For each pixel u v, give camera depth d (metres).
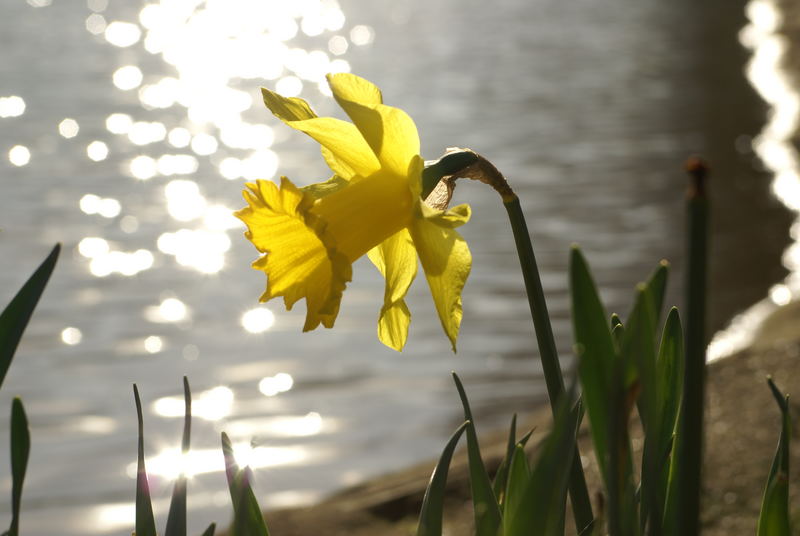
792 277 8.45
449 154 1.25
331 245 1.17
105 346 7.57
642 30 30.31
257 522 1.16
